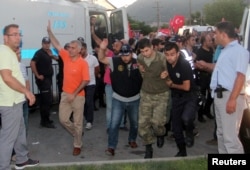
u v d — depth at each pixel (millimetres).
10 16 9016
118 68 6234
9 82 4910
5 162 5117
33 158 6504
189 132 6039
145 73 5898
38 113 10109
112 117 6457
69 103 6570
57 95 10219
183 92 5879
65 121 6559
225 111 4898
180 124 6008
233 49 4820
